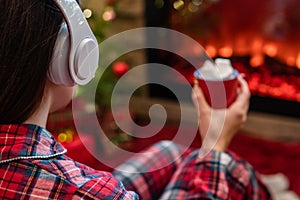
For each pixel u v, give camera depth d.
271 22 2.51
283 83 2.55
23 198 0.57
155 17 2.73
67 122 2.03
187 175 1.05
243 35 2.59
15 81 0.55
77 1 0.63
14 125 0.59
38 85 0.57
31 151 0.58
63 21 0.58
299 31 2.46
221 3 2.60
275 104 2.58
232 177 1.03
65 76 0.61
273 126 2.59
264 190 1.13
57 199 0.57
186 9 2.69
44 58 0.56
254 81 2.60
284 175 2.29
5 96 0.56
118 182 0.63
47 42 0.56
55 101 0.64
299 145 2.48
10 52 0.55
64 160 0.61
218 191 0.98
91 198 0.58
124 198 0.61
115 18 2.61
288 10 2.45
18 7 0.55
